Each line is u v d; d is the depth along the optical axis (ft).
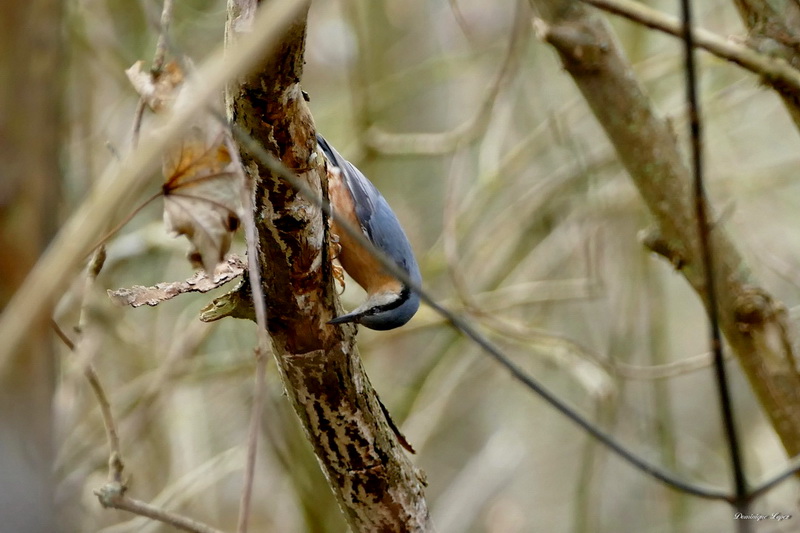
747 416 47.50
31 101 6.86
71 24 30.81
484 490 42.93
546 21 19.33
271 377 33.81
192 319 36.78
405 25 44.83
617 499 47.21
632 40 37.65
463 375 41.04
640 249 37.96
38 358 7.03
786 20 18.70
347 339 16.49
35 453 6.98
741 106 41.32
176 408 36.06
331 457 17.33
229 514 41.52
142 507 15.12
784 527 27.71
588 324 44.06
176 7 36.76
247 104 13.19
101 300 32.71
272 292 15.40
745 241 35.35
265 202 14.16
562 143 35.37
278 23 8.36
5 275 6.85
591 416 38.78
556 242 39.93
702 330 52.65
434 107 47.65
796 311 30.71
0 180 6.81
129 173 7.93
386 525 17.94
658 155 19.15
